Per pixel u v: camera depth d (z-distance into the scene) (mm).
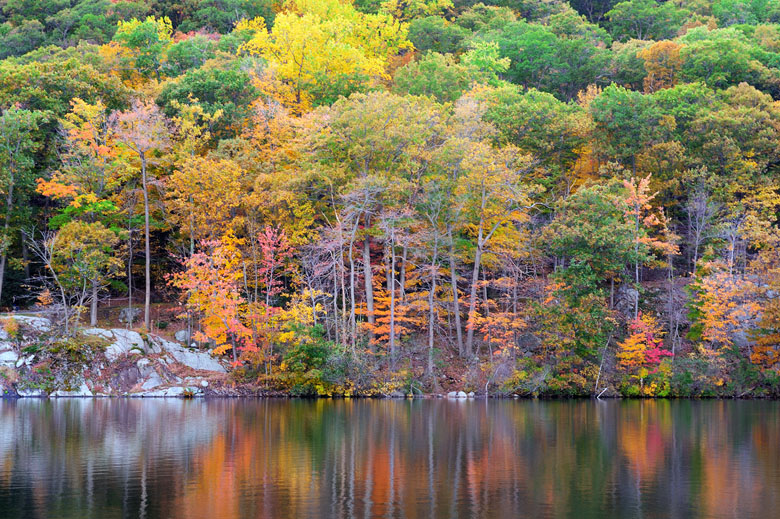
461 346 55750
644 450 26844
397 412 40031
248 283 57531
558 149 63375
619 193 57406
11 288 59500
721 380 51750
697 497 19094
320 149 56969
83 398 47688
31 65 59688
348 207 52906
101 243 52875
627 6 103688
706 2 109938
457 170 56594
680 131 63500
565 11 102188
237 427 32531
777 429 33094
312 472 22141
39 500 18266
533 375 51219
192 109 56844
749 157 62750
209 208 54188
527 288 56188
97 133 55969
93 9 99750
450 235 55188
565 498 18906
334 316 55000
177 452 25609
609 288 61062
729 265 54562
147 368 50500
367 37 94688
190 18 105000
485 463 23922
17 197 55656
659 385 51938
